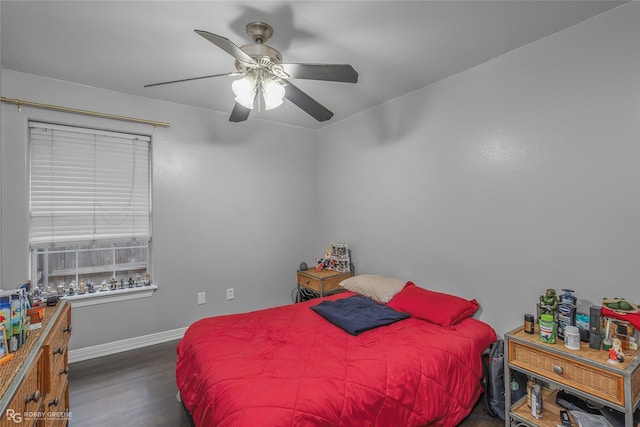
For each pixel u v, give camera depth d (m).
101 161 2.74
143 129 2.88
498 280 2.20
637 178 1.61
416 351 1.75
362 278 2.93
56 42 1.95
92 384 2.26
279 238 3.73
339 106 3.16
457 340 1.91
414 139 2.77
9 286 2.33
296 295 3.86
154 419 1.88
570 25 1.82
